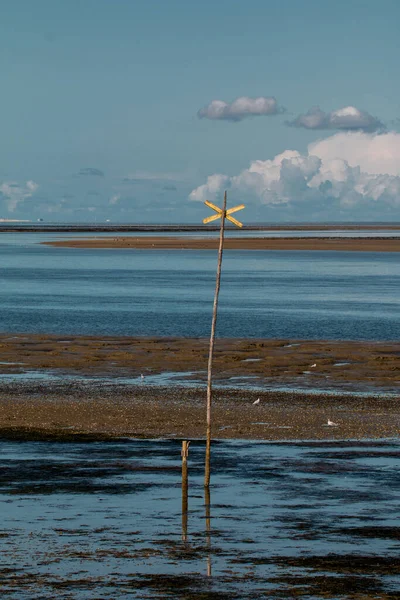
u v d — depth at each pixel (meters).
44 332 72.88
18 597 21.02
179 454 35.38
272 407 44.78
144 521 26.88
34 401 45.78
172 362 59.09
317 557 23.84
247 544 24.86
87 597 21.05
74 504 28.52
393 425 40.72
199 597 21.12
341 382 52.38
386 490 30.31
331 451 35.88
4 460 34.16
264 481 31.47
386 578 22.38
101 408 44.03
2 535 25.41
